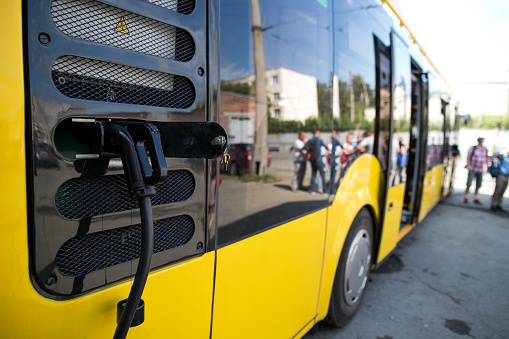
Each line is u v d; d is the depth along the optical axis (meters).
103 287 0.88
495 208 7.50
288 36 1.60
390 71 2.95
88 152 0.80
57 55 0.73
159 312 1.02
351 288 2.61
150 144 0.73
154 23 0.90
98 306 0.87
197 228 1.10
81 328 0.84
